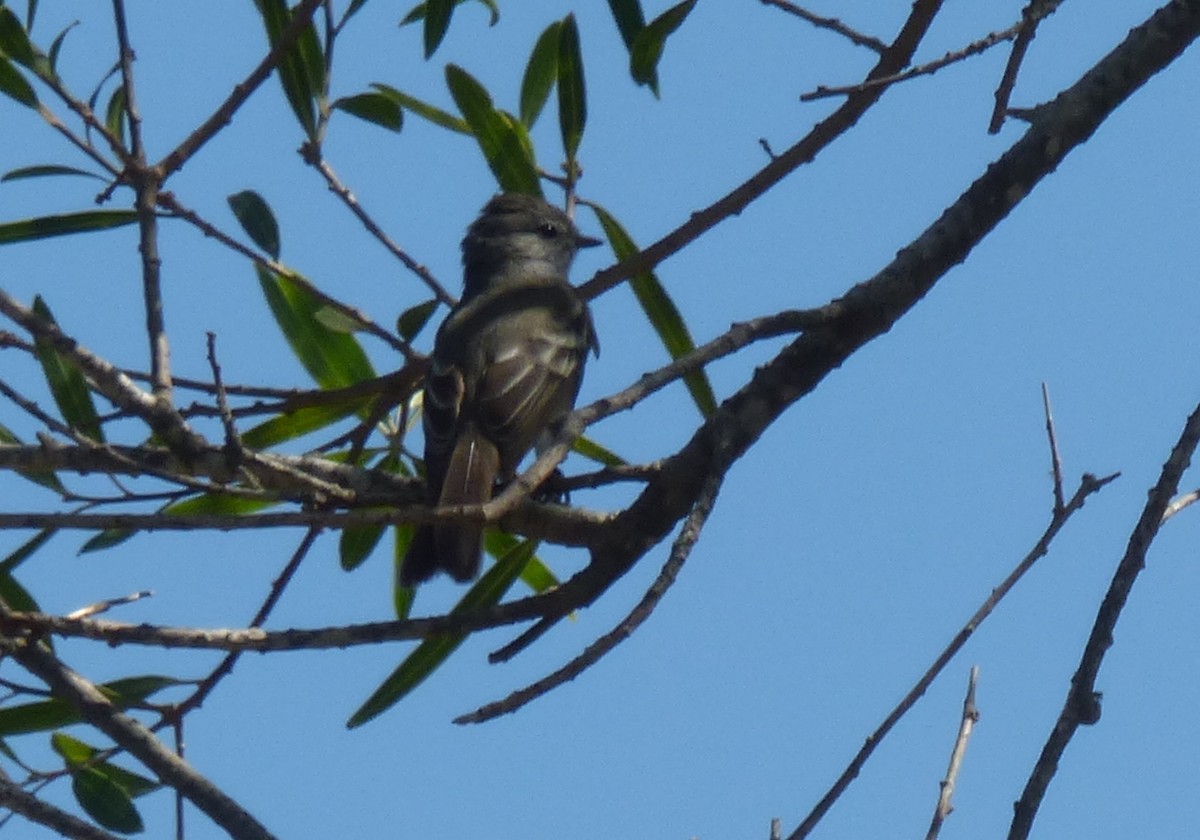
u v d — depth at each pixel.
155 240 9.73
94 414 9.77
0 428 10.39
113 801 10.12
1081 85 10.27
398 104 11.51
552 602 8.87
